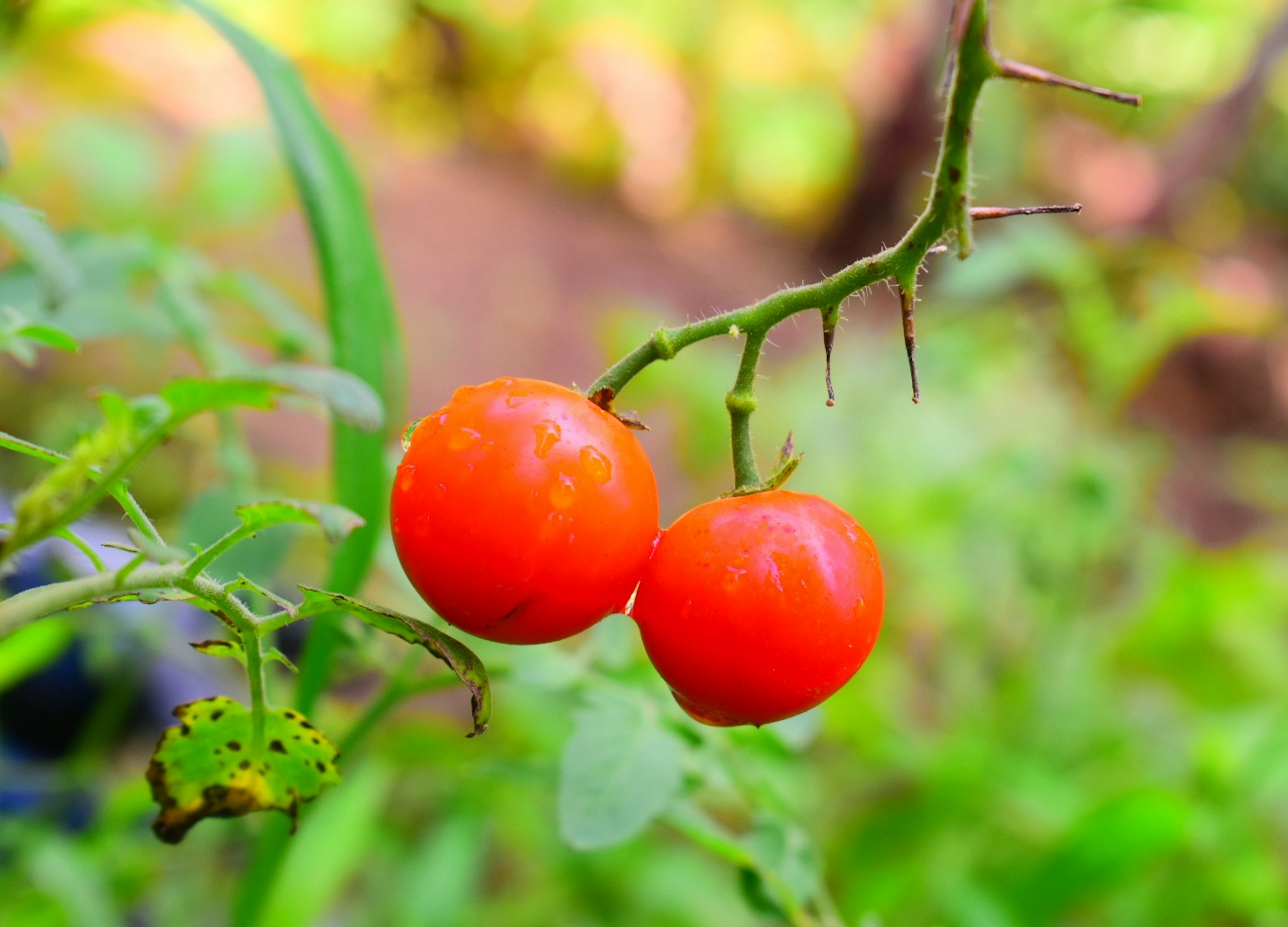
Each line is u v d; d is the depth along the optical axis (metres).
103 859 0.41
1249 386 1.53
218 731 0.29
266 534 0.35
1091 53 2.08
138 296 0.45
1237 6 1.99
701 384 0.68
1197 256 1.63
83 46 1.01
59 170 0.54
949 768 0.52
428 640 0.29
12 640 0.39
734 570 0.30
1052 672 0.57
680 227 1.87
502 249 1.56
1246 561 0.69
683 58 1.98
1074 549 0.55
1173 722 0.64
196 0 0.34
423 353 1.26
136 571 0.28
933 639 0.73
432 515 0.30
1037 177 1.92
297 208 1.08
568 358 1.37
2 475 0.70
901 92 1.72
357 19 1.78
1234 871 0.47
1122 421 1.36
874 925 0.36
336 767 0.30
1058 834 0.50
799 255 1.88
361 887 0.58
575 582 0.30
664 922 0.49
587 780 0.33
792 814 0.37
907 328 0.30
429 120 1.87
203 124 1.27
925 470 0.67
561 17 1.91
